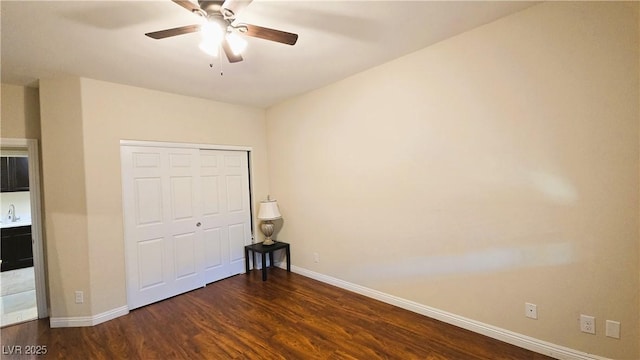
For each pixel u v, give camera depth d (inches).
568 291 77.7
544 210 80.7
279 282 148.5
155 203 131.4
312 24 84.3
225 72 115.1
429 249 106.1
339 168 136.1
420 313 109.7
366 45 99.0
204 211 149.6
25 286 160.4
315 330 100.8
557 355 79.6
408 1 74.5
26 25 76.0
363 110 124.2
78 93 112.2
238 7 64.1
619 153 69.6
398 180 113.8
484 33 89.1
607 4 69.8
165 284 133.0
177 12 73.9
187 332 102.7
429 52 102.0
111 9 71.2
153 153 131.5
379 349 88.7
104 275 115.2
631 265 69.1
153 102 132.0
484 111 90.4
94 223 113.8
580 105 74.1
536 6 79.4
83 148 112.1
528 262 84.1
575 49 74.2
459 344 89.2
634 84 67.2
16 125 115.6
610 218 71.2
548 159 79.5
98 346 95.8
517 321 86.7
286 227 167.0
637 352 69.0
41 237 118.9
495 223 89.9
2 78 109.6
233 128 161.6
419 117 106.0
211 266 151.8
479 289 94.3
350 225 133.0
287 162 163.9
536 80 80.4
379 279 123.0
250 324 106.4
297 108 155.6
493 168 89.4
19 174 196.5
